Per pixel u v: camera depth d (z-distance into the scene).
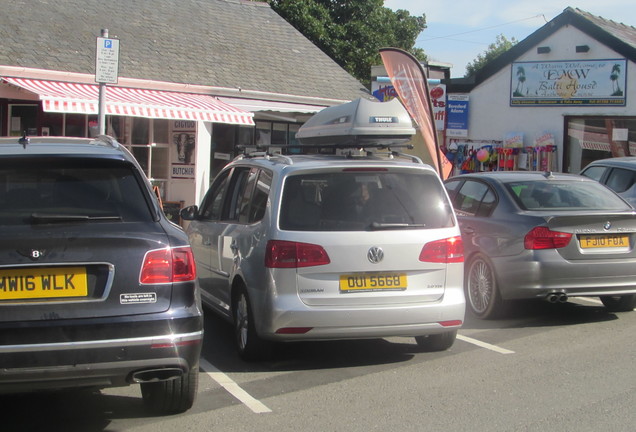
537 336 7.20
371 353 6.57
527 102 17.89
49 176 4.46
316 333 5.74
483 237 7.92
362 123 7.99
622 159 10.98
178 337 4.32
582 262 7.35
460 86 18.86
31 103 13.14
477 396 5.33
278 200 5.92
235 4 19.38
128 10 16.48
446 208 6.18
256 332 5.98
